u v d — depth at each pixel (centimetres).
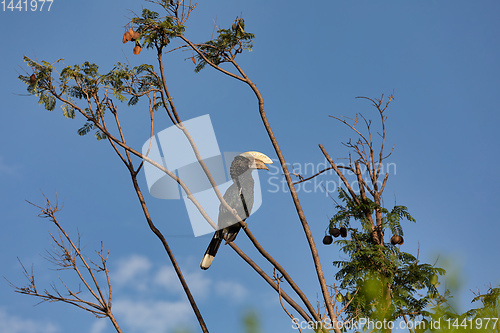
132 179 1089
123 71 1102
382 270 1009
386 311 404
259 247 952
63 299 977
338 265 1099
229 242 992
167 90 1077
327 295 873
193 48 1110
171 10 1098
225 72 1092
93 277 998
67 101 1090
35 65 1066
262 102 1084
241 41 1141
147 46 1080
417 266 998
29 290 962
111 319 980
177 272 1012
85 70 1095
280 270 935
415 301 947
